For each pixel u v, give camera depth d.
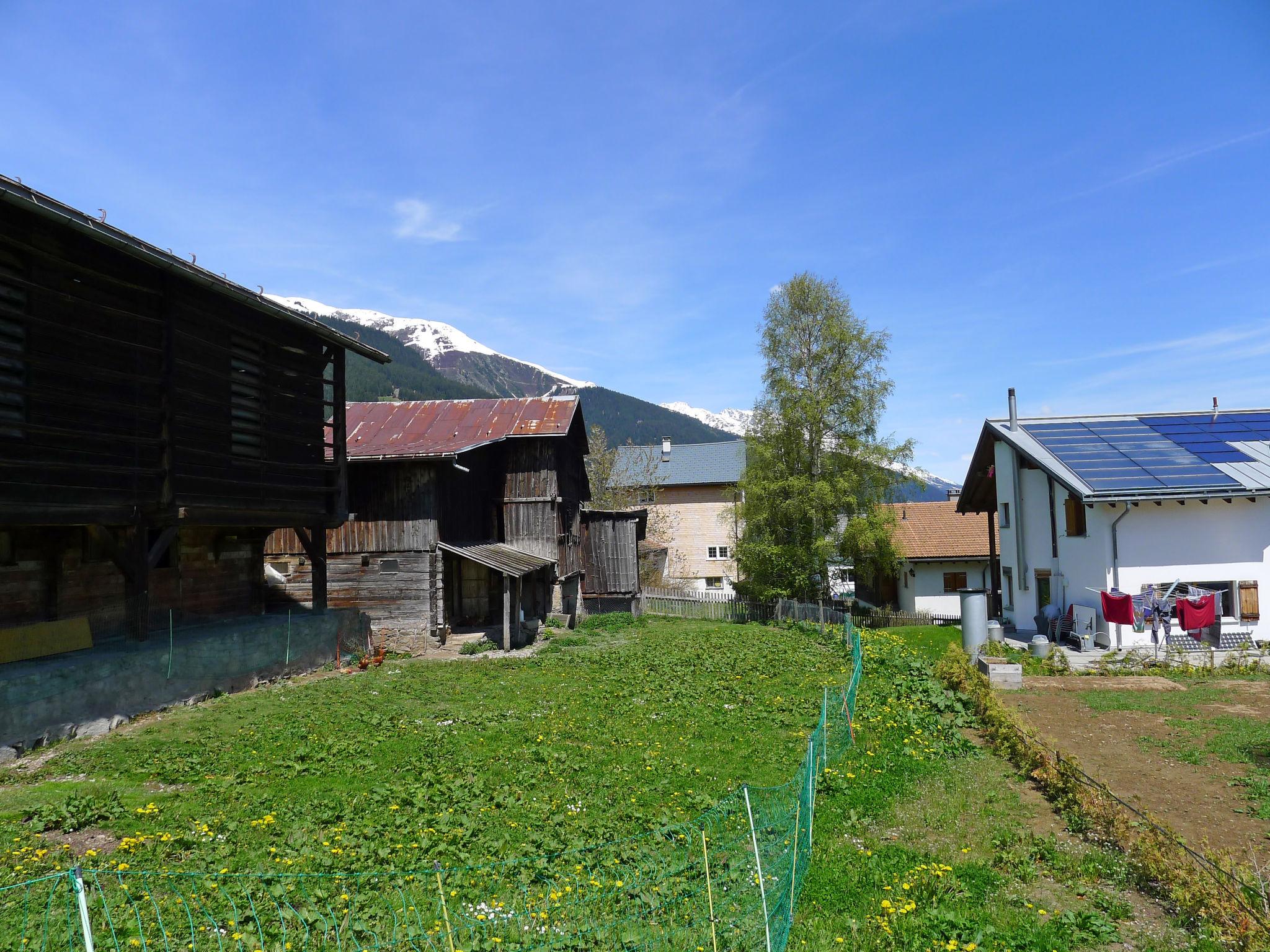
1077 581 25.45
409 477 25.62
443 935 6.47
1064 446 26.72
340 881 7.55
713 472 59.78
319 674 21.05
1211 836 9.52
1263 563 23.25
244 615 22.02
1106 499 22.73
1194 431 27.52
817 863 8.61
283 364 20.50
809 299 37.12
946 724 15.24
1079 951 6.82
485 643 25.53
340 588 25.67
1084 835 9.46
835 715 15.02
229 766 11.68
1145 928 7.30
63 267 14.12
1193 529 23.39
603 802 10.20
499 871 7.87
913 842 9.43
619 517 36.03
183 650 16.36
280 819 9.30
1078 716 15.92
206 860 7.96
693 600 39.41
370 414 31.25
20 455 13.11
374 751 12.54
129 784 10.85
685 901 7.28
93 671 13.95
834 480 35.19
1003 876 8.43
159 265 14.66
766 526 36.91
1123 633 23.23
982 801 10.88
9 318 13.11
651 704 16.44
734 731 14.13
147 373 15.80
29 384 13.43
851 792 10.95
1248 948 6.59
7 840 8.48
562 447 32.41
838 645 25.73
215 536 21.12
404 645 25.20
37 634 14.44
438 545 25.41
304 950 6.25
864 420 36.00
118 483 14.94
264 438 19.33
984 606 25.16
